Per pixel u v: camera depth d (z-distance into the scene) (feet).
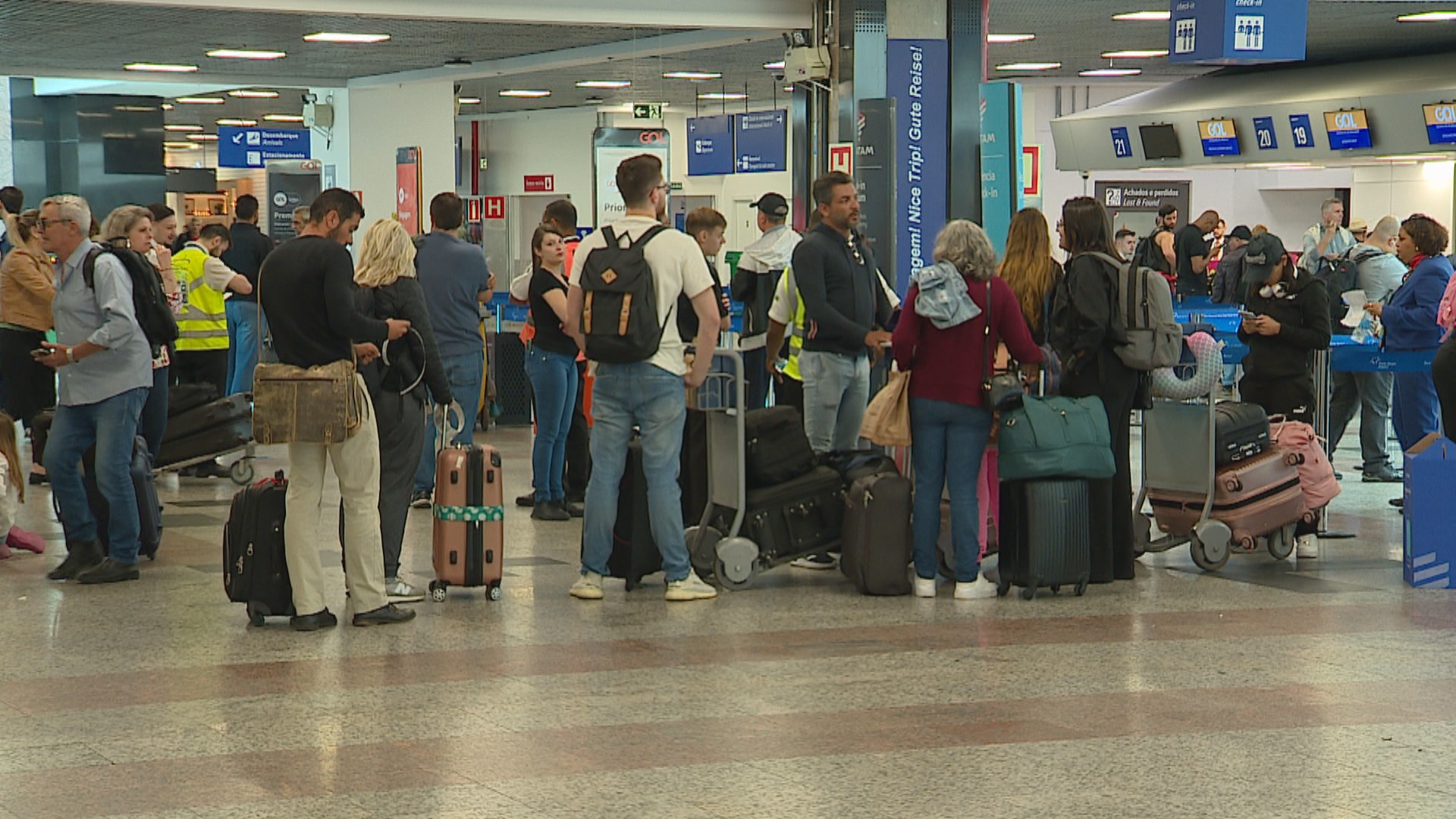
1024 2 78.23
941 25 67.82
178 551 48.93
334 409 36.27
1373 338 58.29
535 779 26.35
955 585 43.11
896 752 27.94
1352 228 90.68
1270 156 103.30
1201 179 131.95
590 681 32.91
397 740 28.66
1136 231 132.36
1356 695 31.89
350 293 36.29
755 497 42.86
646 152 104.27
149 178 135.23
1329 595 42.22
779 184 158.40
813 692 32.04
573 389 55.16
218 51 98.73
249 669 33.96
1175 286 100.83
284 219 119.24
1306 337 50.85
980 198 68.59
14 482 47.80
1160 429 46.24
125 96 133.18
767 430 43.11
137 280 43.96
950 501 41.19
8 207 61.26
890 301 47.06
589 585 41.42
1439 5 76.33
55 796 25.52
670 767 27.04
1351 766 27.12
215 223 68.74
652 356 39.75
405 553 48.49
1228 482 45.09
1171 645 36.32
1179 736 28.94
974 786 25.96
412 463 41.11
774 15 69.05
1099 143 115.85
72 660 34.86
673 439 40.40
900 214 67.67
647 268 39.22
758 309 53.42
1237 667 34.17
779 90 136.46
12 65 107.04
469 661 34.68
